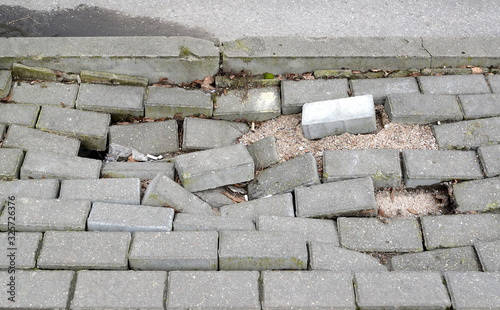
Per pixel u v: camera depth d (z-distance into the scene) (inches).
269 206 69.0
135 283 62.1
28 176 69.1
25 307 60.7
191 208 68.6
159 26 86.2
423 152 71.3
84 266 63.2
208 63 76.4
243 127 76.6
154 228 65.6
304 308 61.0
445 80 76.7
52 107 74.4
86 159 71.1
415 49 77.3
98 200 67.5
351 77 77.8
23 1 87.7
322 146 73.8
